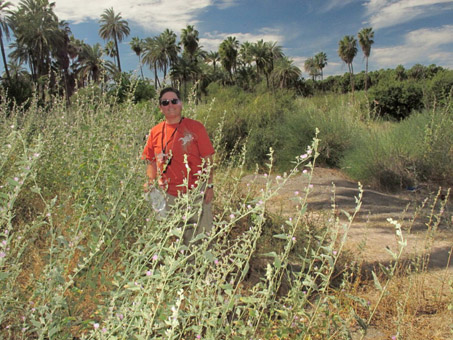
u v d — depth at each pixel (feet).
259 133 34.01
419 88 71.82
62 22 128.47
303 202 6.16
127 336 5.33
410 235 15.30
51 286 5.77
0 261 5.62
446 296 9.91
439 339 8.17
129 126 11.33
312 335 7.08
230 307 5.59
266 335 6.52
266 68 180.96
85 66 114.52
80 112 14.53
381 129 34.47
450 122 28.30
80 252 8.59
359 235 15.08
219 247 7.66
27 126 13.42
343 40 172.24
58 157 13.01
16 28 121.80
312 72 215.10
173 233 5.99
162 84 14.62
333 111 37.37
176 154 9.66
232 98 44.06
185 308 7.04
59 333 5.92
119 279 6.73
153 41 167.63
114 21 156.87
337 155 31.83
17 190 6.04
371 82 231.30
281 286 9.59
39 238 9.93
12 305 6.19
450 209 19.39
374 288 10.22
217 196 14.58
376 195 22.41
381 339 8.15
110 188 8.94
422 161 25.98
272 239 12.38
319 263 11.43
